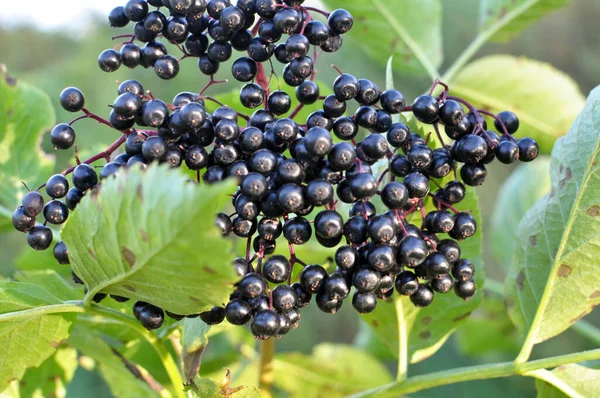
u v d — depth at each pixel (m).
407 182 0.32
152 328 0.33
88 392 0.80
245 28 0.33
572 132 0.35
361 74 1.37
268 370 0.40
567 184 0.35
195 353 0.33
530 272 0.36
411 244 0.32
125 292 0.32
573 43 1.86
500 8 0.47
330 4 0.46
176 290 0.31
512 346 0.54
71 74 1.30
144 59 0.34
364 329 0.56
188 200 0.28
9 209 0.41
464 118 0.33
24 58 1.68
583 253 0.35
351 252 0.32
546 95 0.46
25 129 0.41
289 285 0.32
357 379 0.47
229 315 0.31
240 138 0.31
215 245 0.29
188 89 1.16
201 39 0.34
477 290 0.37
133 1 0.33
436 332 0.37
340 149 0.31
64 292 0.37
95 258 0.31
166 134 0.32
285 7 0.32
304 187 0.31
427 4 0.46
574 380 0.34
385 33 0.46
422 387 0.36
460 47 1.78
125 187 0.29
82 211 0.31
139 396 0.39
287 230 0.32
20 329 0.33
